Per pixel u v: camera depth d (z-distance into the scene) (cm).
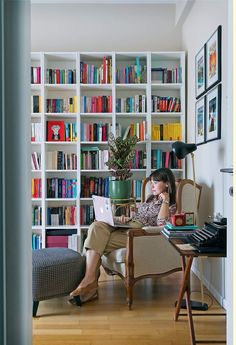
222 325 271
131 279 313
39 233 491
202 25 396
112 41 509
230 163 188
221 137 327
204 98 381
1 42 123
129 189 437
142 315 293
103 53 474
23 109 139
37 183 479
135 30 509
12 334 128
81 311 303
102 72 477
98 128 480
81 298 321
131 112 478
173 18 507
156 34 507
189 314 239
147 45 507
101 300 329
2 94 123
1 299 121
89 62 505
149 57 473
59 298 337
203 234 217
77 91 474
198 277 398
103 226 337
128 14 509
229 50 190
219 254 196
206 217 379
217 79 331
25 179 139
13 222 131
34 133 476
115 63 477
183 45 495
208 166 372
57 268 302
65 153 500
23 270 136
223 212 318
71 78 480
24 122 140
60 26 508
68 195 480
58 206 495
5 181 128
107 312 300
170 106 480
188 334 256
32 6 505
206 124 375
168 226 261
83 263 327
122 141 436
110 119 502
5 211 127
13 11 132
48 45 507
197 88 414
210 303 320
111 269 345
